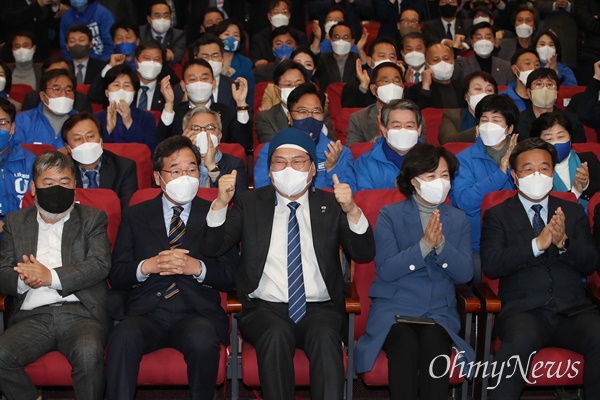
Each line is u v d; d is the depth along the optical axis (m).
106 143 4.66
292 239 3.41
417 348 3.23
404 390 3.14
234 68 6.84
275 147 3.38
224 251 3.38
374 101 5.98
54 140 5.03
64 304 3.44
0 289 3.40
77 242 3.48
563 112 5.02
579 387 3.75
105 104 5.73
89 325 3.35
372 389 3.97
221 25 6.71
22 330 3.31
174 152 3.40
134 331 3.20
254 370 3.24
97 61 6.93
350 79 6.32
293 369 3.14
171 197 3.44
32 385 3.28
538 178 3.47
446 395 3.20
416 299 3.46
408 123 4.05
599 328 3.28
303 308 3.33
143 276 3.37
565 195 3.79
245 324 3.32
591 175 4.34
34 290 3.44
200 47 5.89
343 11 7.69
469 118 5.14
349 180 4.32
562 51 7.81
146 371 3.25
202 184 4.20
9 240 3.51
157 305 3.41
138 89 5.25
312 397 3.09
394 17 8.37
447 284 3.50
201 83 5.11
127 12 8.19
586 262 3.46
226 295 3.61
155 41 5.82
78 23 7.60
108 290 3.55
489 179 4.13
